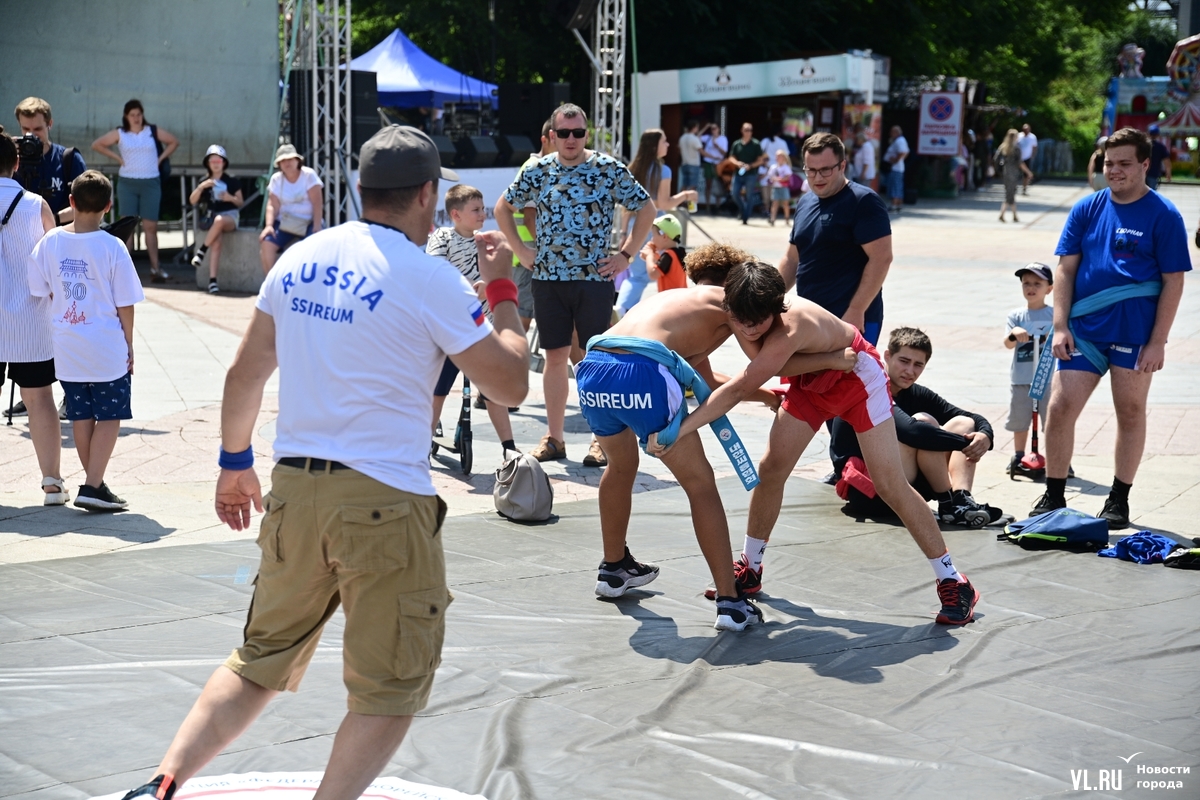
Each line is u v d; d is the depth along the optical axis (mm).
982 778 3301
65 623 4418
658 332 4449
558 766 3352
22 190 6023
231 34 15844
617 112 18016
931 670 4129
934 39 36969
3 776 3242
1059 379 6078
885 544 5723
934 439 5957
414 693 2756
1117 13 47156
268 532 2768
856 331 4605
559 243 6934
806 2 31797
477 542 5645
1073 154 56469
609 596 4867
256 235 14047
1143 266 5840
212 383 9117
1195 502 6500
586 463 7207
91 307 5785
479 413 8523
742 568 4906
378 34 31688
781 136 29953
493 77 25969
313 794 3146
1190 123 39344
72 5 14891
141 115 14461
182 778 2680
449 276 2770
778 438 4730
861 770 3352
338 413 2703
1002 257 19938
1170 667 4176
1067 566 5391
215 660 4090
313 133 14891
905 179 33188
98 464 5941
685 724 3652
